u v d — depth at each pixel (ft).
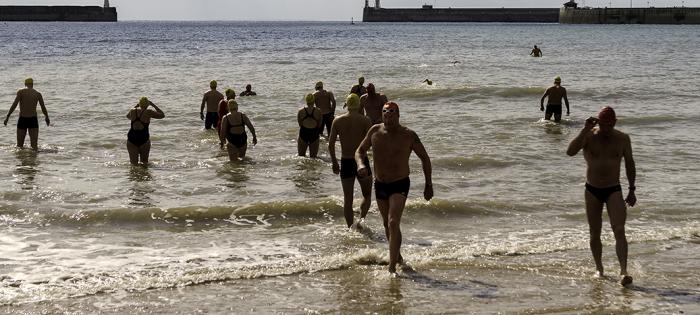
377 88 97.45
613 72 127.34
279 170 45.16
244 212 34.01
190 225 32.42
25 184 40.70
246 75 124.77
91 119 69.56
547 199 37.52
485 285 24.79
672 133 59.67
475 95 88.53
